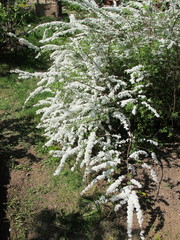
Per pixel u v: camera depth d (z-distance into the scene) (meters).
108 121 3.41
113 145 3.48
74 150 3.09
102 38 4.10
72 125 3.35
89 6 3.82
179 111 3.88
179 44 3.56
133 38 3.87
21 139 4.23
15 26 7.29
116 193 3.18
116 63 3.98
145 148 3.58
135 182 2.78
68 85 3.43
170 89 3.78
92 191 3.23
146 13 3.85
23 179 3.49
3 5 7.18
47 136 4.21
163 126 3.90
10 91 5.70
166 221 2.87
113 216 2.94
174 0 3.78
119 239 2.71
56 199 3.19
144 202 3.09
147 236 2.74
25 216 3.01
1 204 3.15
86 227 2.85
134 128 3.86
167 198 3.12
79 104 3.65
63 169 3.58
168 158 3.66
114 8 3.96
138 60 3.63
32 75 3.48
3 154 3.91
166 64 3.70
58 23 3.91
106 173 2.80
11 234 2.83
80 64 4.00
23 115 4.85
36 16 10.80
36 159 3.82
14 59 7.14
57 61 3.77
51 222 2.94
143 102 3.30
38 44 7.88
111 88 3.70
